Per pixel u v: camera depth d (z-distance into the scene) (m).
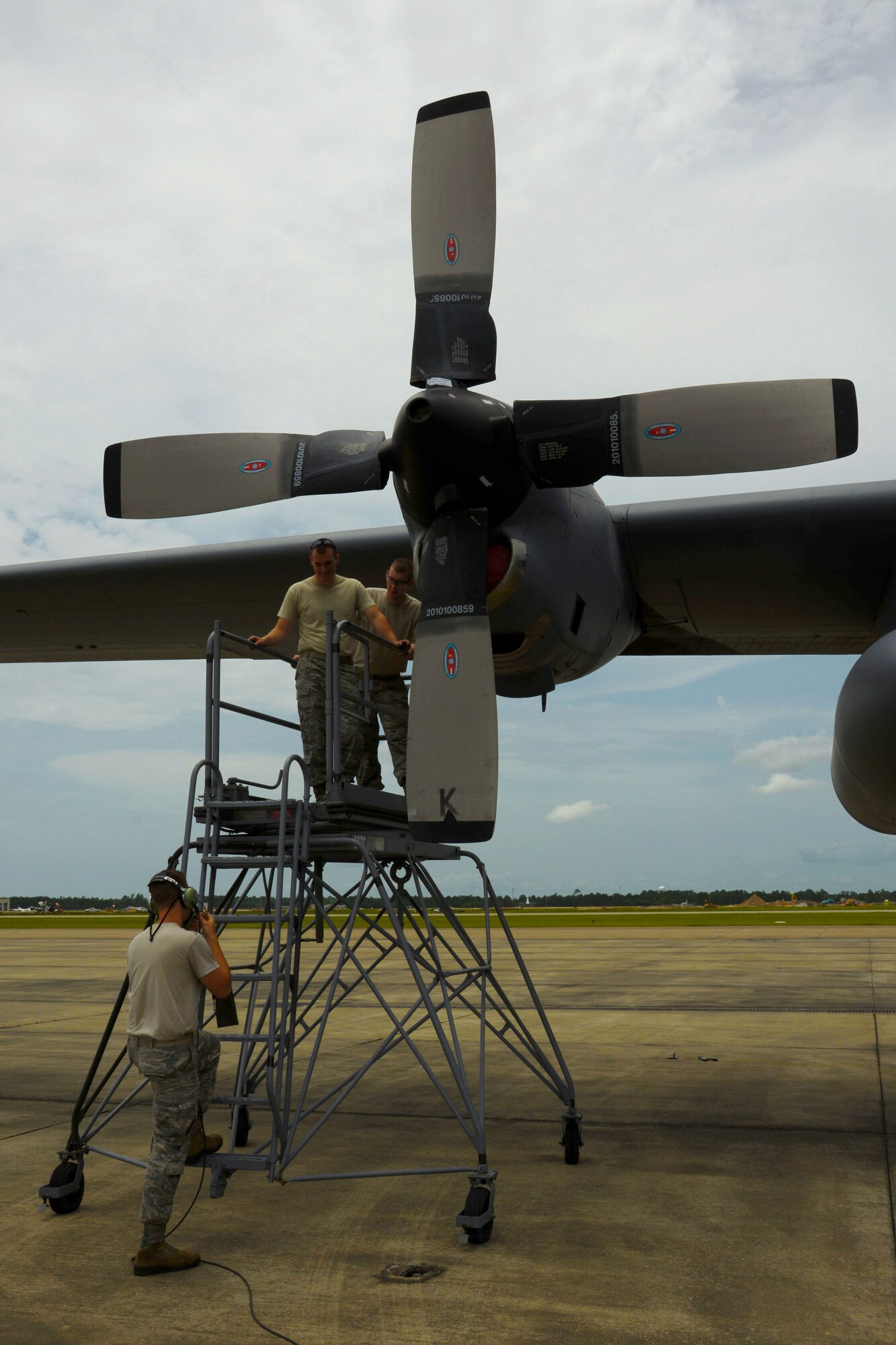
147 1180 3.44
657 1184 4.45
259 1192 4.44
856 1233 3.77
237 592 10.44
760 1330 2.91
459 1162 4.83
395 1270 3.43
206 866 4.53
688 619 9.78
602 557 7.11
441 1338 2.87
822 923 41.09
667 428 5.72
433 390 5.84
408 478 5.89
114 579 10.37
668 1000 11.65
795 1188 4.37
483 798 5.14
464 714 5.28
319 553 5.20
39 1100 6.42
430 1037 8.89
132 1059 3.57
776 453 5.70
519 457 5.91
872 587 8.98
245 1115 5.21
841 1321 2.97
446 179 6.24
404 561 5.82
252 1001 4.61
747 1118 5.73
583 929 36.06
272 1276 3.39
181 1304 3.14
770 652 10.82
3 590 10.76
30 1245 3.74
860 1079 6.81
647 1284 3.27
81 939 31.52
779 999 11.62
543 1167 4.75
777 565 8.65
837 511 8.00
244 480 6.33
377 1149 5.09
